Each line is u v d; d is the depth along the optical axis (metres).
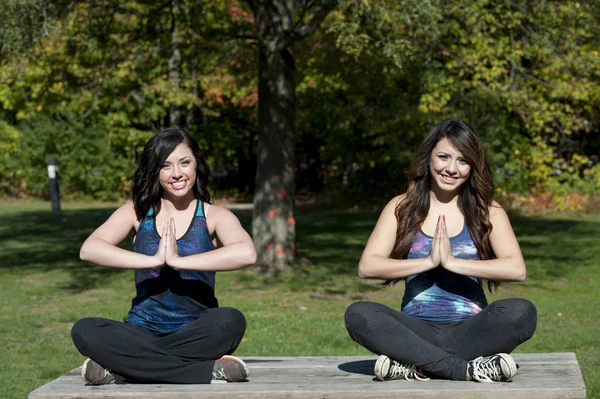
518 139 24.59
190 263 4.34
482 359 4.27
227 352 4.48
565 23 17.64
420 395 4.08
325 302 11.70
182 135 4.58
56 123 30.97
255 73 18.16
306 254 16.55
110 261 4.39
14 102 27.88
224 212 4.62
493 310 4.38
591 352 8.29
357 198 28.61
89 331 4.32
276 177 14.45
